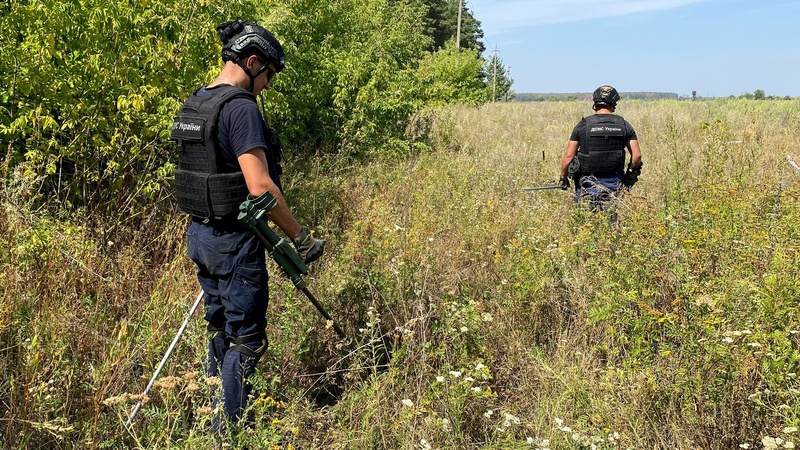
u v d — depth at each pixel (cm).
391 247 470
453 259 497
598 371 353
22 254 339
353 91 952
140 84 516
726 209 447
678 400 304
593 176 582
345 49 998
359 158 916
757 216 434
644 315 332
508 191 739
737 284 324
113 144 479
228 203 288
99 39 504
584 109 2125
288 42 768
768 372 273
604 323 387
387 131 998
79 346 312
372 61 1031
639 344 330
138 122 521
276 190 290
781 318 295
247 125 283
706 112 1692
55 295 336
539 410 329
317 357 380
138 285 400
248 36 297
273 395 333
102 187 504
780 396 278
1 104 510
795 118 1412
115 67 493
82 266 365
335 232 554
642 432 298
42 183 445
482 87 3105
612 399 316
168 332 340
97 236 445
